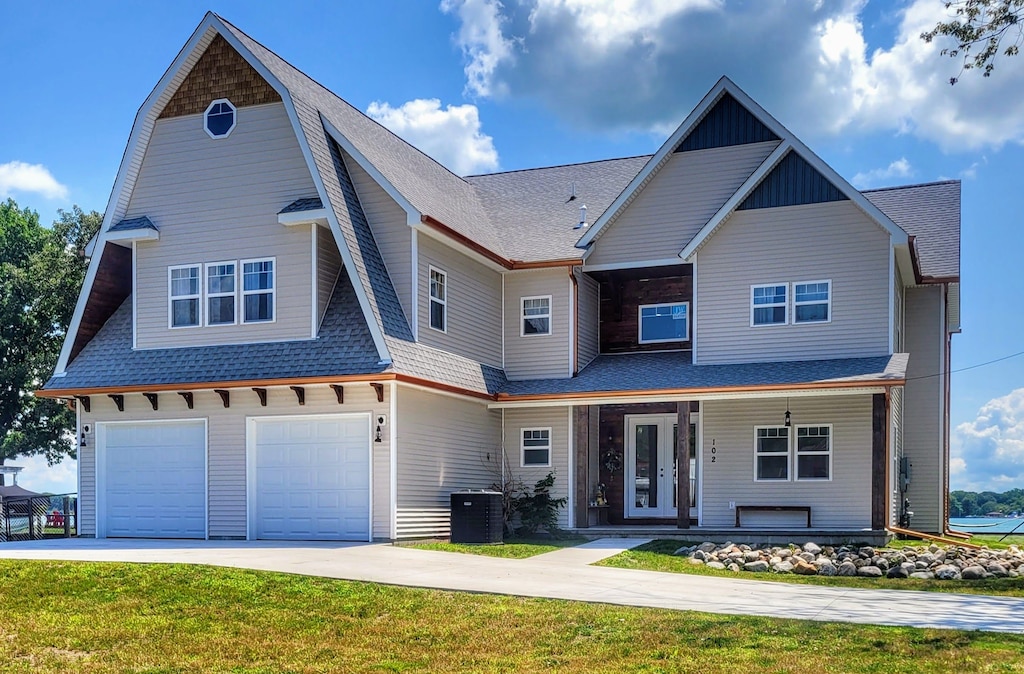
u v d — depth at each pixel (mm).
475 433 23969
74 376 22531
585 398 23344
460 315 23891
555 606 13258
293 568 15688
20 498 24562
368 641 11914
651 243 25469
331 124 22359
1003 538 28781
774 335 23891
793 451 23266
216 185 22344
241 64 22344
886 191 30641
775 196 24156
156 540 21266
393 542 20016
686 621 12281
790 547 20125
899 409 26125
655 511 25719
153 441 22172
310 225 21422
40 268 41781
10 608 13453
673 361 25438
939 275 25984
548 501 23844
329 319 21344
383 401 20281
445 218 23391
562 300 25781
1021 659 10391
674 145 25344
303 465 20906
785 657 10648
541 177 30906
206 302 22141
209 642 11938
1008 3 16859
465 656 11227
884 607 13609
